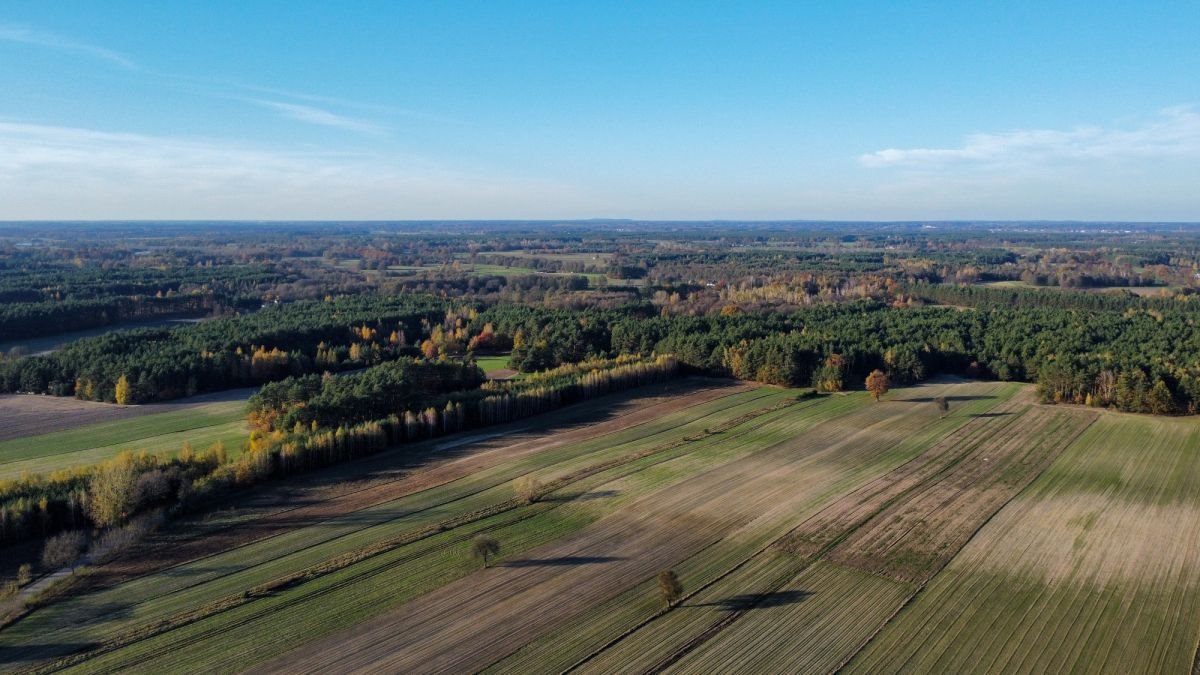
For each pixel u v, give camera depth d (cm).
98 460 8862
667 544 6506
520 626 5225
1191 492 7562
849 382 12656
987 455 8862
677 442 9475
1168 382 10650
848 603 5497
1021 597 5559
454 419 10025
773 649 4925
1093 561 6112
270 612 5425
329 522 7044
